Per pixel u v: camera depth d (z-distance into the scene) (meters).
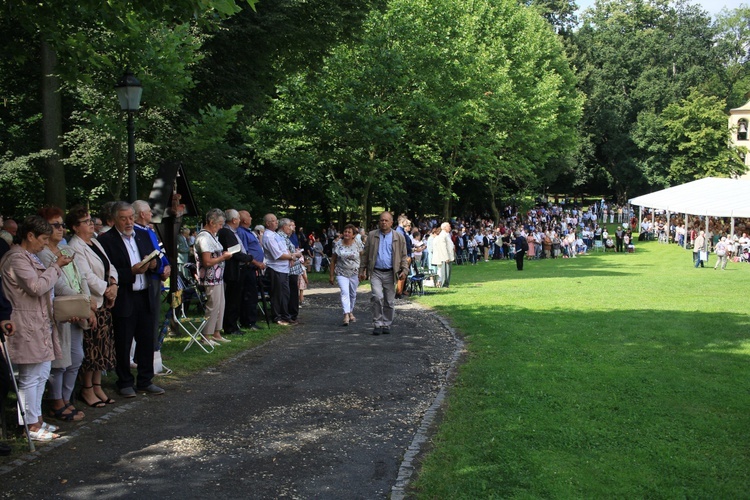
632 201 56.03
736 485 5.09
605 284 21.69
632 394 7.51
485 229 41.62
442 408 7.05
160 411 6.91
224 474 5.27
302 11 17.70
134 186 10.01
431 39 32.16
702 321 13.09
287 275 12.60
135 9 8.38
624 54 73.50
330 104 27.77
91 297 6.64
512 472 5.23
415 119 31.83
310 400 7.38
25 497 4.77
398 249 11.66
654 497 4.86
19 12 9.45
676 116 69.12
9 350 5.72
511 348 10.13
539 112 42.53
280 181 35.72
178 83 14.14
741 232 45.56
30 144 17.03
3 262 5.82
